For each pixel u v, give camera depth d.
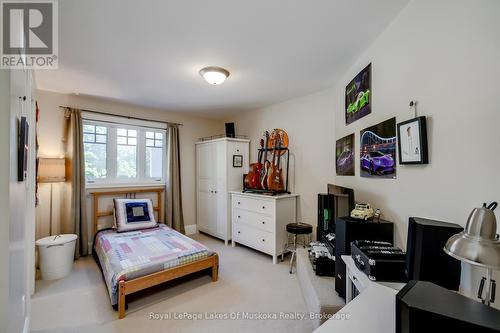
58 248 2.61
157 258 2.31
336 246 1.84
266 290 2.38
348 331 0.88
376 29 1.80
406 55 1.54
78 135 3.27
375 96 1.95
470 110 1.08
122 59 2.24
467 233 0.77
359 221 1.72
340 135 2.81
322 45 2.03
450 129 1.19
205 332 1.76
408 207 1.52
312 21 1.69
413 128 1.42
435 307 0.66
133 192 3.87
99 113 3.57
